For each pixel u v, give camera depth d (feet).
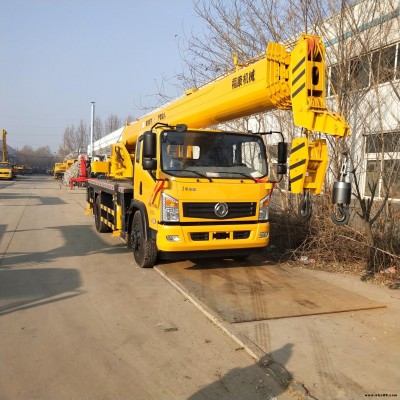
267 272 23.40
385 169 26.45
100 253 27.86
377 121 28.40
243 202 21.34
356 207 27.09
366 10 26.81
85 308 17.26
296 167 16.47
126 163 31.09
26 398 10.62
